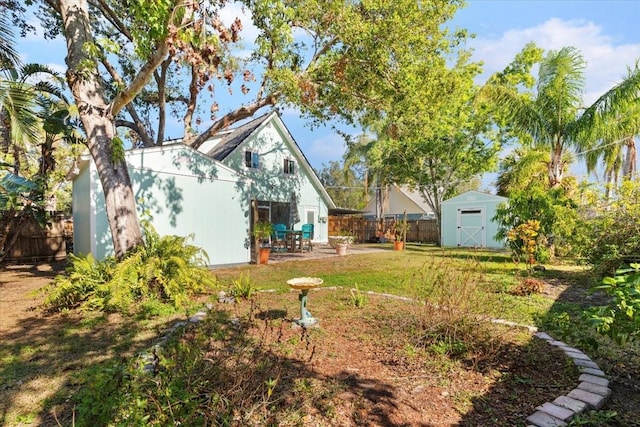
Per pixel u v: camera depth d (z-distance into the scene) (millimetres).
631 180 8047
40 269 9391
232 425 1960
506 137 17344
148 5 4223
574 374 2904
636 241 6281
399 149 18812
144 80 5508
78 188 9961
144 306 4723
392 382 2781
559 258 9539
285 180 16516
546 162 11906
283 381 2701
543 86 10977
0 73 6547
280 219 17547
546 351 3365
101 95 6012
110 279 5133
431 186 19391
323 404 2432
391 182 22594
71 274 5180
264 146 15578
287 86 8320
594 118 10070
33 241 11141
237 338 3219
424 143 17703
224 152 14414
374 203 29047
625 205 7262
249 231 10547
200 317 4426
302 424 2145
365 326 4086
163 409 1824
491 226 16125
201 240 9352
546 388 2686
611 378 2855
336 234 23031
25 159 13555
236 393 2127
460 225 17297
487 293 4215
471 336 3326
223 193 9906
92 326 4168
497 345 3318
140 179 8289
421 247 17094
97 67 5973
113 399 1816
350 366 3051
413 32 8305
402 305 4977
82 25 5926
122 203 5848
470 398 2561
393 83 8578
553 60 10758
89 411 1830
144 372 2180
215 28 4703
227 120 10617
